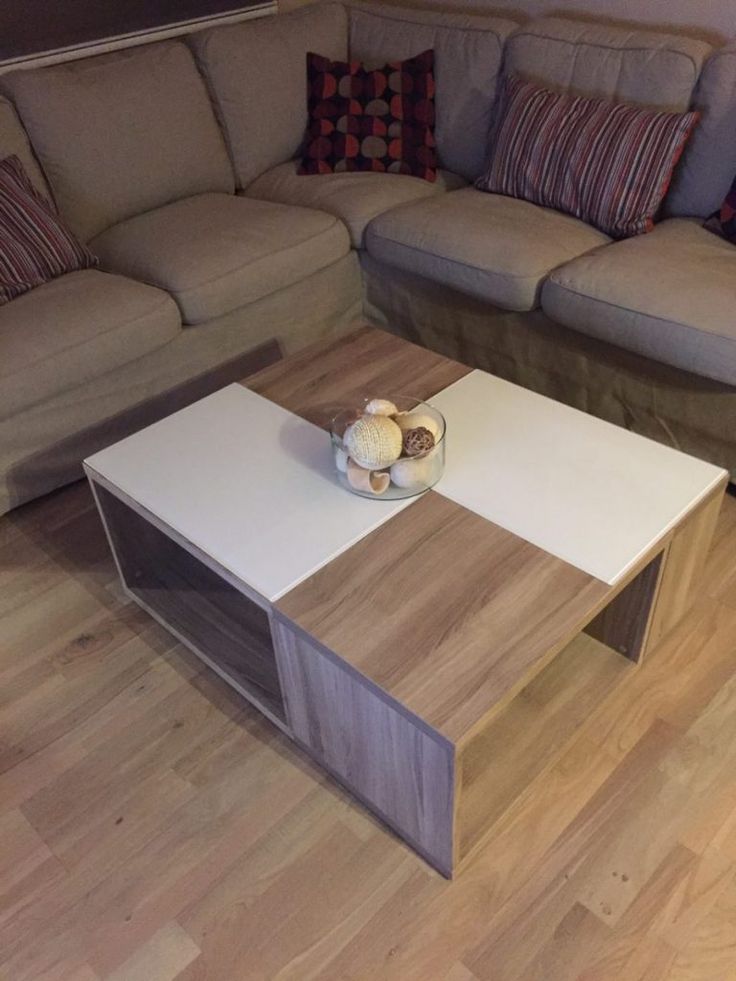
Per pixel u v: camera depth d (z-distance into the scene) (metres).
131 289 2.15
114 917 1.36
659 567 1.48
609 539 1.40
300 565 1.39
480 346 2.47
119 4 2.65
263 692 1.61
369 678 1.20
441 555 1.39
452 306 2.47
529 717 1.58
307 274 2.45
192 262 2.25
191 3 2.83
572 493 1.50
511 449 1.62
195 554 1.46
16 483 2.08
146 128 2.52
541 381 2.38
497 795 1.44
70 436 2.13
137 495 1.57
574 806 1.46
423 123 2.72
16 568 2.00
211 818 1.48
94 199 2.47
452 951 1.29
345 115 2.75
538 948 1.29
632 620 1.61
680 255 2.11
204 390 2.38
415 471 1.48
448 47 2.68
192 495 1.56
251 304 2.38
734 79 2.21
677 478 1.52
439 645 1.25
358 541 1.43
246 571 1.38
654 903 1.33
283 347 2.54
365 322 2.78
